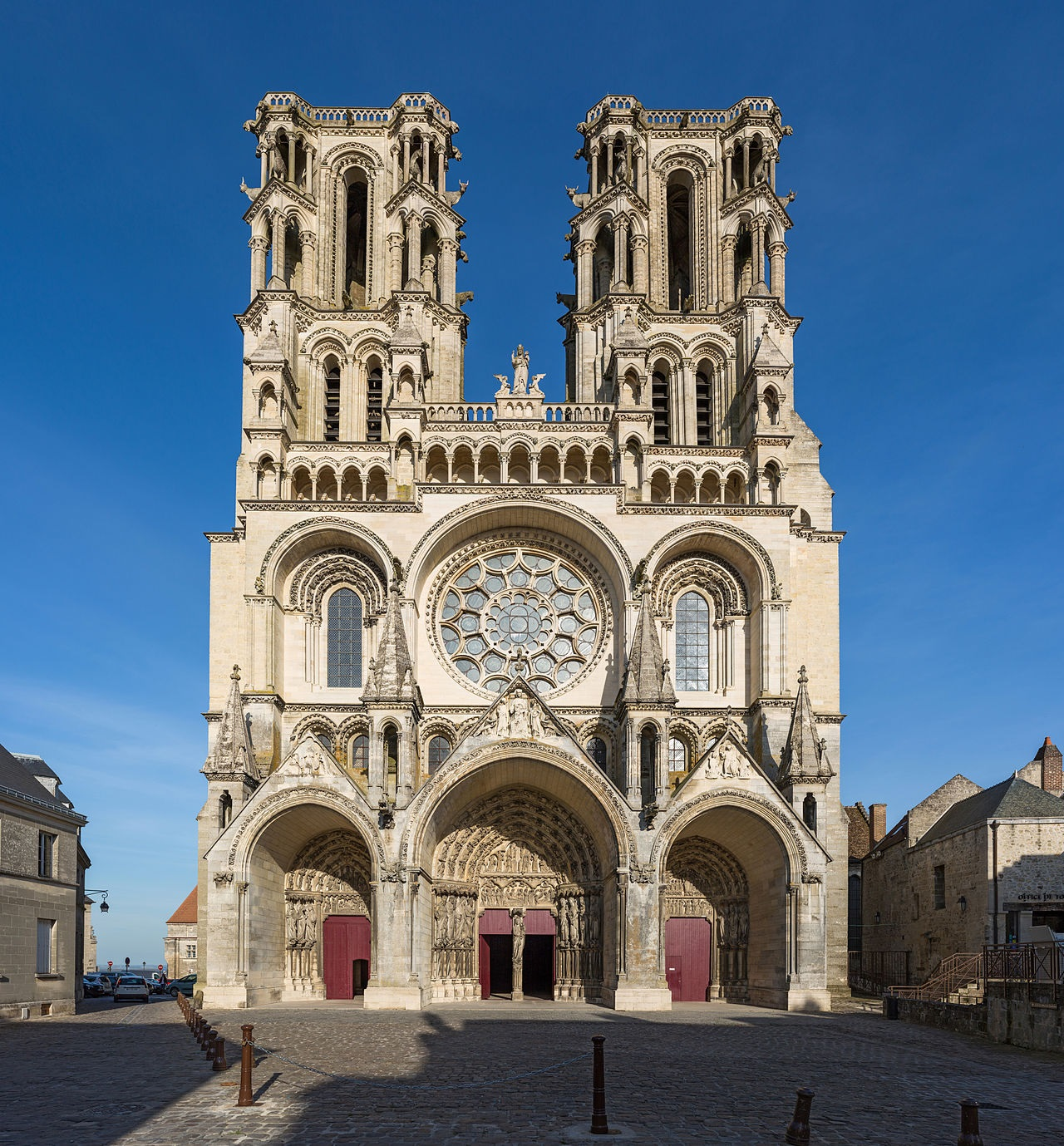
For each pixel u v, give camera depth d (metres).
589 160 72.31
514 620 60.56
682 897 57.69
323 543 59.44
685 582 60.91
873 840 82.19
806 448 64.75
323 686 59.22
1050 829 52.88
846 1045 35.47
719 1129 20.23
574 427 61.91
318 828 54.78
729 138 70.44
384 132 71.06
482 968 56.88
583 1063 29.27
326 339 66.56
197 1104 22.64
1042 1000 35.91
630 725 51.47
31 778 57.12
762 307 65.56
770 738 55.88
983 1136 20.22
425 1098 23.45
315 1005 51.50
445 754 57.88
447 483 59.09
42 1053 33.47
